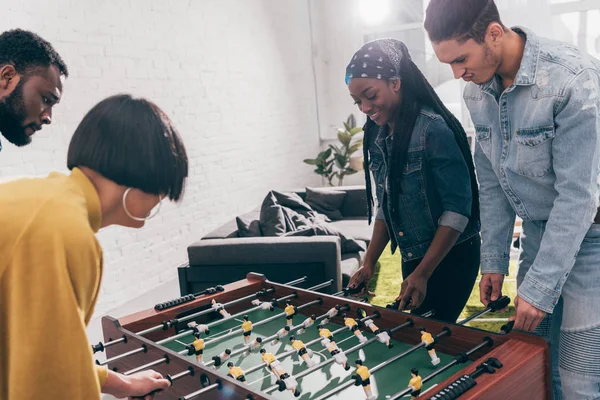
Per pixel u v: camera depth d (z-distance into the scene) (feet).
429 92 6.09
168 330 6.30
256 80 19.08
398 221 6.46
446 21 4.38
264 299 6.97
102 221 3.38
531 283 4.60
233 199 17.76
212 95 16.67
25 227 2.94
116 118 3.27
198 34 16.02
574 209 4.43
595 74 4.37
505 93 4.78
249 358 5.46
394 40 6.03
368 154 6.97
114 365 5.90
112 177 3.26
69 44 11.78
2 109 5.07
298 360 5.31
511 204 5.30
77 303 3.06
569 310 4.99
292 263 10.09
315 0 22.57
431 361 4.97
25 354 2.96
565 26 18.38
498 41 4.46
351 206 16.05
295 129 21.72
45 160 11.23
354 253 12.17
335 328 6.03
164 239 14.65
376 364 5.05
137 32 13.71
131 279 13.53
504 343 4.50
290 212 13.00
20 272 2.93
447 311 6.49
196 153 15.98
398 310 5.57
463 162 5.97
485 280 5.59
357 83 5.92
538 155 4.70
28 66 5.04
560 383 5.61
